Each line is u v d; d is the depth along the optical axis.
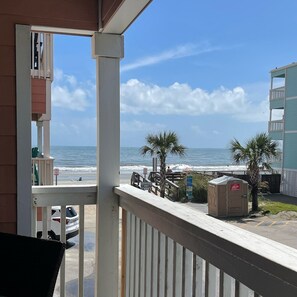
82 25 2.41
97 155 2.49
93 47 2.46
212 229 1.12
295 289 0.77
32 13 2.33
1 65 2.29
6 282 1.52
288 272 0.79
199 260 1.28
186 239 1.33
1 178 2.29
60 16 2.37
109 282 2.46
